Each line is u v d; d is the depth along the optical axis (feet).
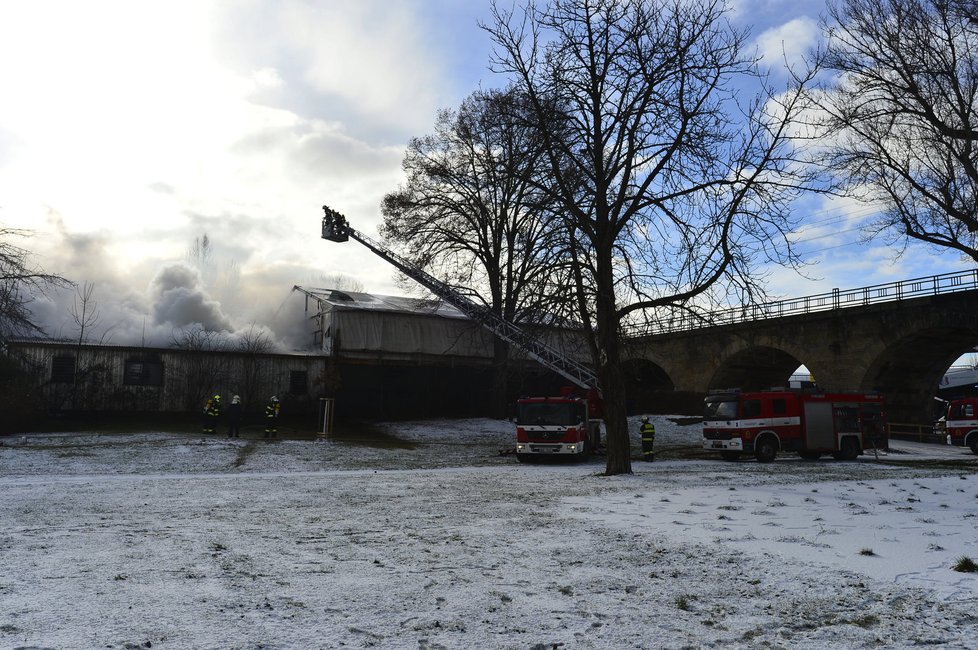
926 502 37.96
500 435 127.54
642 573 20.83
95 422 116.26
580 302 64.28
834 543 25.32
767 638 14.92
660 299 62.39
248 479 56.75
